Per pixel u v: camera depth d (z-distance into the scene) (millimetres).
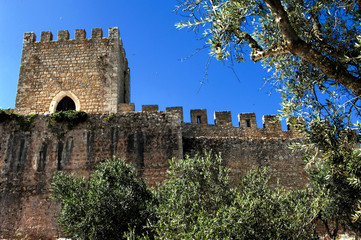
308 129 7953
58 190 12109
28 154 17625
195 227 7602
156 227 9062
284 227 8570
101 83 24141
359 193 11656
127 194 11148
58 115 18344
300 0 8680
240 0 8086
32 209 16453
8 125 18172
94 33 25500
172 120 18672
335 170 7891
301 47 6891
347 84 6688
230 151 20375
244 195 8867
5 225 16141
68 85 24109
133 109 23203
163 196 10930
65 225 11172
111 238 10492
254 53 7875
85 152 17719
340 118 7699
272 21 9391
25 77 24391
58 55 24922
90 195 11180
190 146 19984
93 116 18594
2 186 16984
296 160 20812
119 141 18000
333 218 12383
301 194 12438
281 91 9227
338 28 7797
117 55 24938
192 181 9359
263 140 21203
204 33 8109
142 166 17469
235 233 7617
